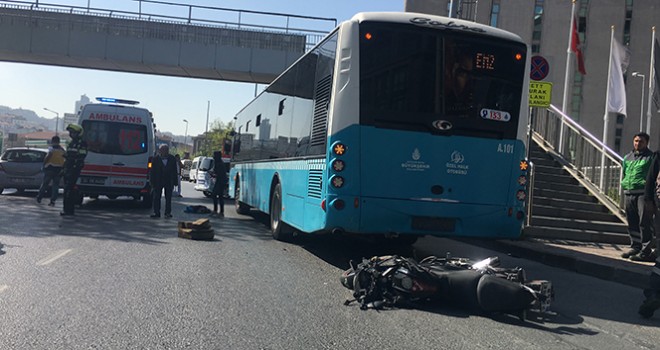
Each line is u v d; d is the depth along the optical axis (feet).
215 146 232.12
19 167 57.00
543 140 49.85
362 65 23.22
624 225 36.91
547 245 32.50
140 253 27.09
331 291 21.04
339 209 22.90
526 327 17.42
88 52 82.58
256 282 22.00
